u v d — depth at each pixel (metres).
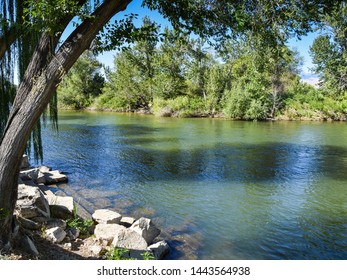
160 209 8.80
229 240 7.00
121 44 5.93
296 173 12.84
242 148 18.08
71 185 10.80
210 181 11.61
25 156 12.05
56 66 4.47
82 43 4.55
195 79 46.22
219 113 41.03
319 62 32.81
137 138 21.48
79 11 4.35
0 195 4.54
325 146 18.97
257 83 36.50
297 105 38.47
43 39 4.63
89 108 55.84
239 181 11.64
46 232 5.71
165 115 41.50
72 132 24.08
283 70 37.16
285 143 19.94
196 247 6.61
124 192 10.19
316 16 5.57
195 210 8.78
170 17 6.39
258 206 9.17
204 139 21.28
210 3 6.04
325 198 9.94
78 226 6.76
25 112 4.50
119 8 4.83
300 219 8.27
